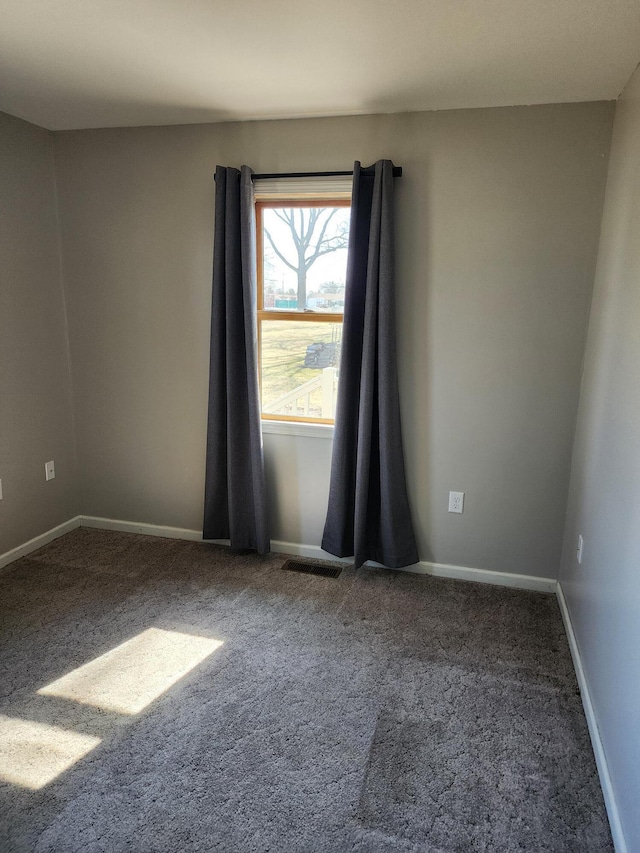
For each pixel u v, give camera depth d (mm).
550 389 2619
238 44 1973
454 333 2689
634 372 1691
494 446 2742
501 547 2826
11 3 1711
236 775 1664
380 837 1477
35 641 2305
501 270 2580
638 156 1854
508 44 1910
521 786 1644
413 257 2674
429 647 2307
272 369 3080
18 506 3029
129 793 1598
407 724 1879
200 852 1427
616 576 1706
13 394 2934
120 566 2984
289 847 1443
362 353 2715
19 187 2869
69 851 1426
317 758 1731
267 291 3023
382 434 2732
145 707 1939
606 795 1582
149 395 3225
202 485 3256
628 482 1656
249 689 2039
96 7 1733
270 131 2768
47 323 3135
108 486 3426
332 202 2850
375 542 2965
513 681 2104
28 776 1649
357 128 2656
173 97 2492
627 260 1909
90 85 2367
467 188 2559
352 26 1825
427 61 2066
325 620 2496
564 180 2443
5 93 2471
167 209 2977
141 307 3129
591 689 1902
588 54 1947
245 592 2732
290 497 3107
